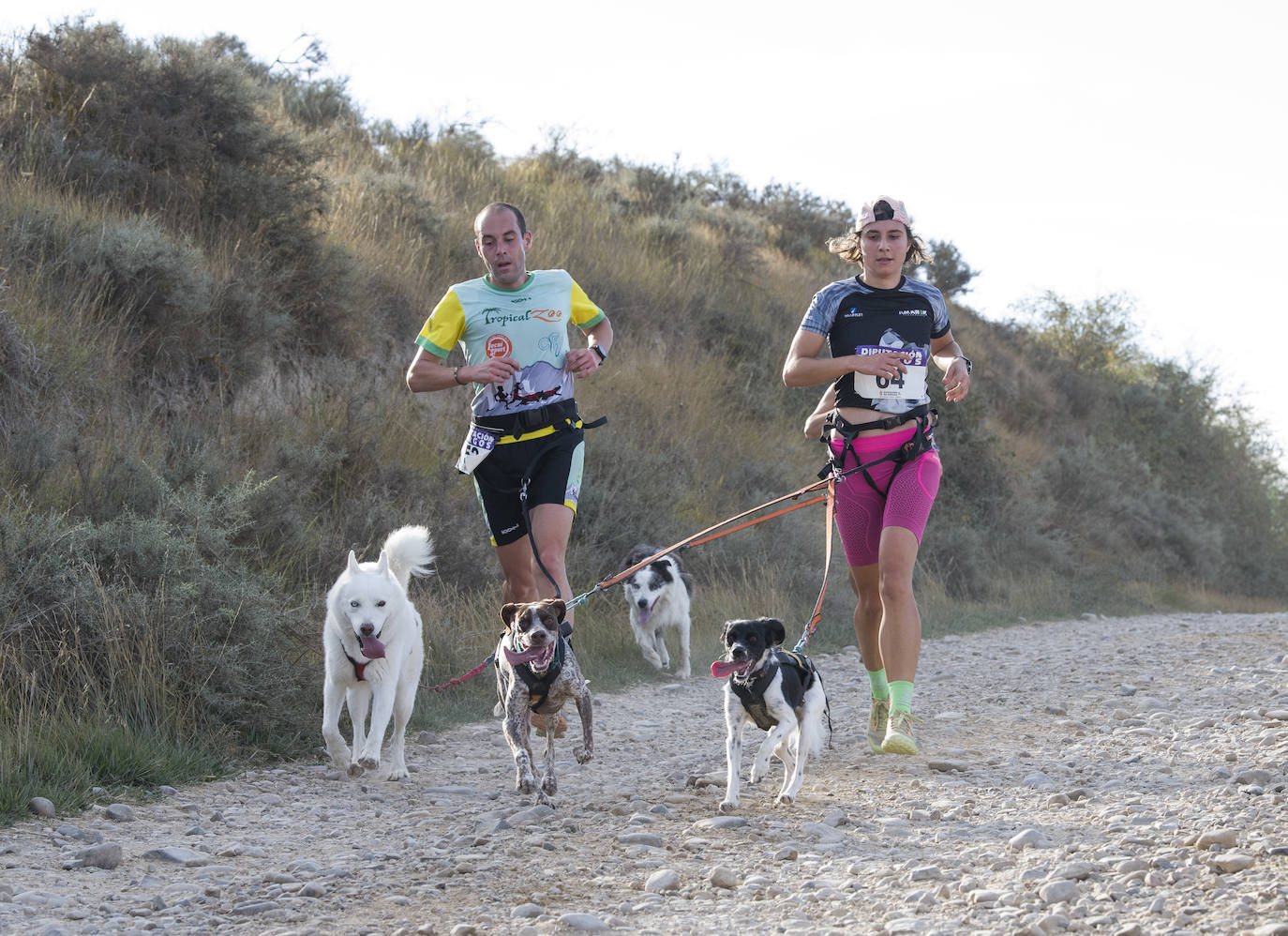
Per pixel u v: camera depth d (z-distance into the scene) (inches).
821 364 207.6
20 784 194.4
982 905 137.3
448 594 390.0
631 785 223.9
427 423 498.9
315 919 139.6
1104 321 1444.4
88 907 144.2
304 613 288.4
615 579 227.5
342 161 690.8
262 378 459.2
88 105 498.9
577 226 789.9
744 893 148.2
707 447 644.1
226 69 522.3
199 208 498.6
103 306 424.2
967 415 848.3
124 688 241.1
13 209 434.0
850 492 217.6
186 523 299.3
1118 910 132.1
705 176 1225.4
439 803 212.2
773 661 200.8
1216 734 249.6
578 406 583.5
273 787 223.8
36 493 313.7
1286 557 1264.8
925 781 218.1
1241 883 137.0
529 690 203.0
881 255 214.5
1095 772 221.9
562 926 134.6
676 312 780.6
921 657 451.8
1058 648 477.1
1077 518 987.3
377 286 572.4
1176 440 1312.7
